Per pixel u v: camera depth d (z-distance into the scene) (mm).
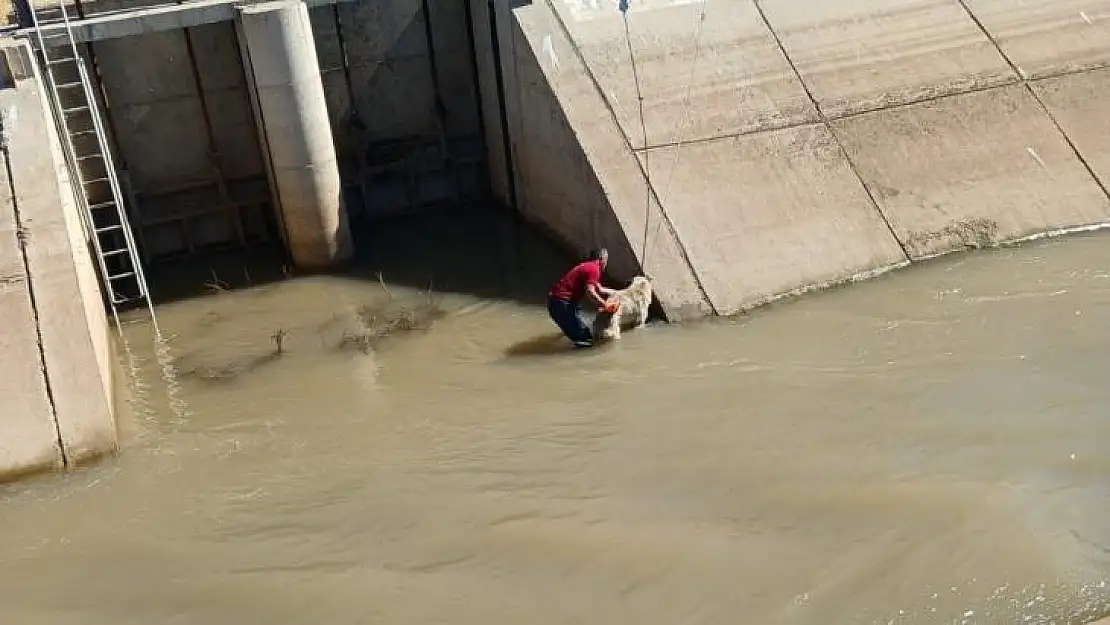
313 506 9859
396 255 16562
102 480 10688
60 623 8531
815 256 13898
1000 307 12570
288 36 14812
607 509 9352
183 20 14984
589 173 14453
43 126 13727
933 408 10508
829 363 11711
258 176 17453
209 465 10820
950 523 8688
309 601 8523
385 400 11945
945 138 15312
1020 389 10688
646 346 12625
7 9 17500
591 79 15320
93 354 11656
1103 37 16656
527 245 16516
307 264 16125
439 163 18594
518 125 16703
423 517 9492
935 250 14172
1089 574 8016
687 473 9805
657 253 13672
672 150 14742
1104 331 11703
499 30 16547
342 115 17844
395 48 17781
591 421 10969
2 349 11656
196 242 17391
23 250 12508
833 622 7820
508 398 11688
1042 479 9156
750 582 8281
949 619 7746
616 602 8203
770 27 16344
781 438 10258
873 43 16344
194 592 8773
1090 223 14609
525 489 9789
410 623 8172
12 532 9891
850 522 8844
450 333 13648
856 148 15078
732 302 13289
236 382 12734
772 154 14898
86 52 15852
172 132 16797
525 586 8461
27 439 11000
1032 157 15242
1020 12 16906
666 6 16328
